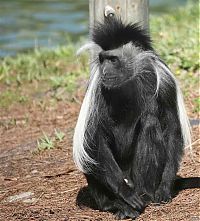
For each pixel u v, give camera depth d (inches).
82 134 535.8
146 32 563.2
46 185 633.6
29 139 785.6
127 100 541.6
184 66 884.6
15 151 750.5
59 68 1035.3
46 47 1205.7
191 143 620.1
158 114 546.6
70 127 800.3
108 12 669.9
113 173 533.6
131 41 549.3
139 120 547.2
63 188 620.4
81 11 1603.1
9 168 698.2
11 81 1025.5
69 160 693.3
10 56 1184.8
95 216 544.4
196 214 517.3
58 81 956.0
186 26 1066.7
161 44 949.8
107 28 546.3
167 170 547.8
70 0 1770.4
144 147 546.6
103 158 534.6
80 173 652.7
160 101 544.4
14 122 855.7
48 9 1648.6
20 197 610.9
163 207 540.7
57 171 666.8
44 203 587.8
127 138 550.6
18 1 1779.0
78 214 551.8
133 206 531.5
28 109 902.4
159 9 1571.1
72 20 1492.4
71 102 892.6
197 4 1231.5
